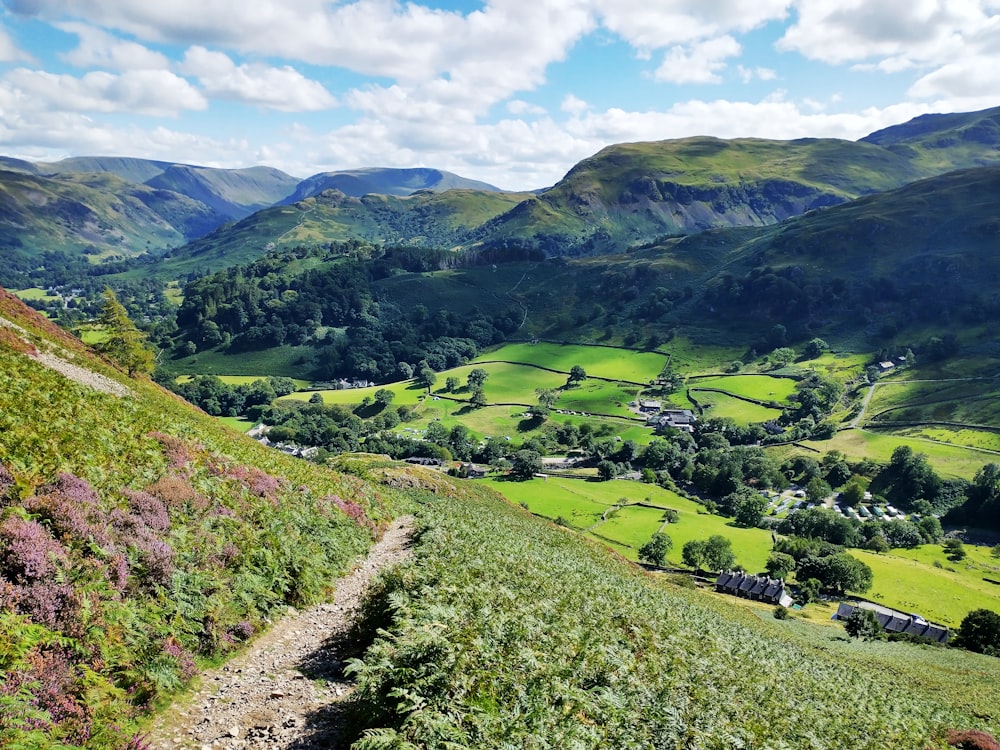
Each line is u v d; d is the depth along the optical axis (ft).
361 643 50.08
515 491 435.53
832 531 399.44
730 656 84.28
